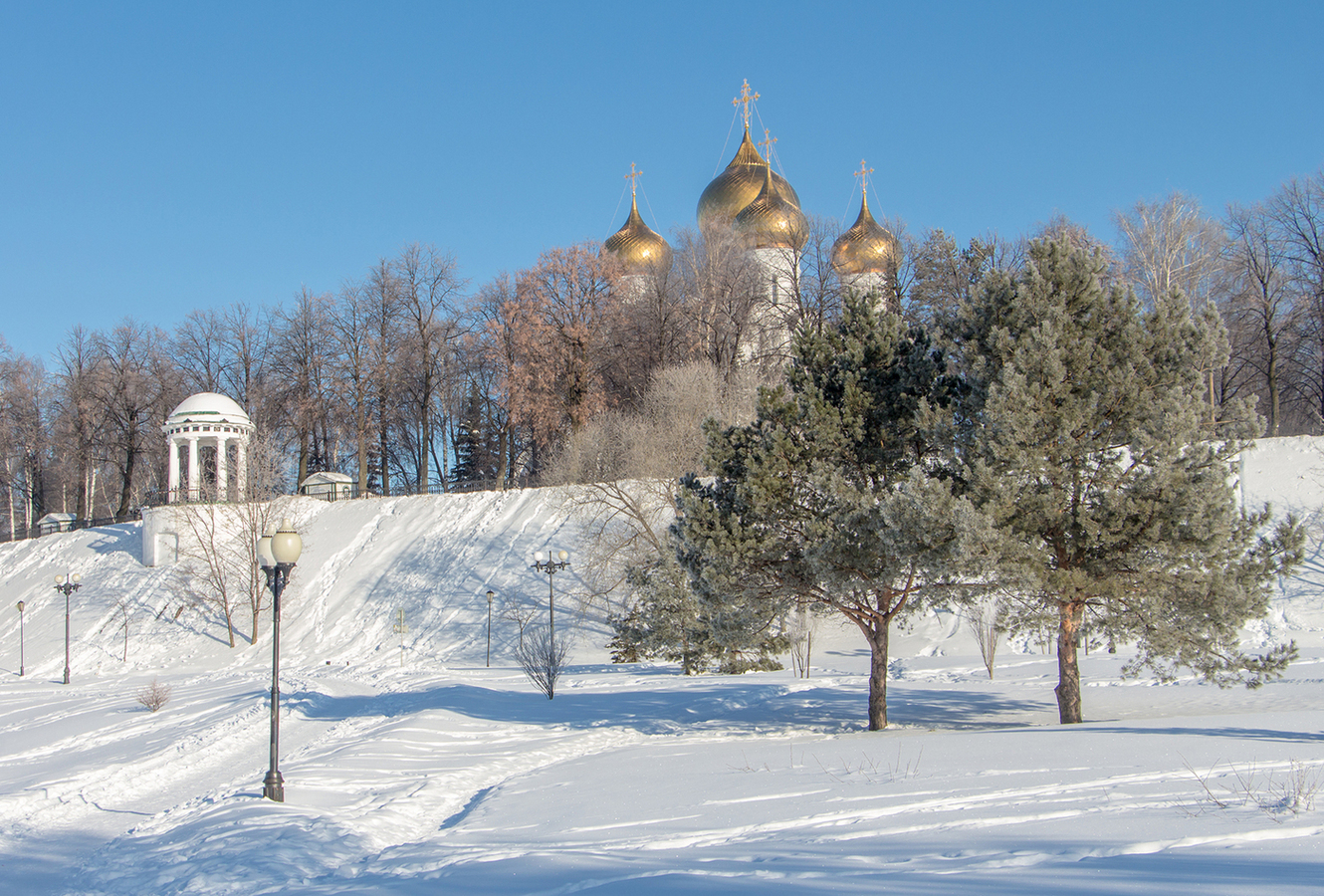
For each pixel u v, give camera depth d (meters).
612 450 38.69
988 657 25.20
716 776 11.52
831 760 11.82
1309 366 46.66
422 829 11.02
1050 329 14.75
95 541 56.16
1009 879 5.89
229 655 40.44
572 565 39.56
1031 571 14.26
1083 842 6.67
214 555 44.47
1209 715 15.02
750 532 16.28
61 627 46.03
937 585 16.03
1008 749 11.39
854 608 17.28
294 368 60.50
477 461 66.56
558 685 26.30
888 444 16.64
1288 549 14.59
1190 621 14.66
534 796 11.43
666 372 40.34
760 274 51.75
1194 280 45.88
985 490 14.55
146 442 66.50
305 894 7.98
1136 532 14.60
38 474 74.81
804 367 17.53
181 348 66.25
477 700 22.41
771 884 6.34
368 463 69.00
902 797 8.98
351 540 47.03
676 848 8.01
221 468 52.22
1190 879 5.49
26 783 16.28
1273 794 7.80
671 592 28.64
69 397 66.31
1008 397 14.54
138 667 40.69
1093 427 15.17
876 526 15.43
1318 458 31.20
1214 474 14.29
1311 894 4.99
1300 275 44.56
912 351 16.83
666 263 60.66
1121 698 18.89
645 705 21.34
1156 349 15.33
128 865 10.18
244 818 11.25
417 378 59.84
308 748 17.97
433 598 40.53
